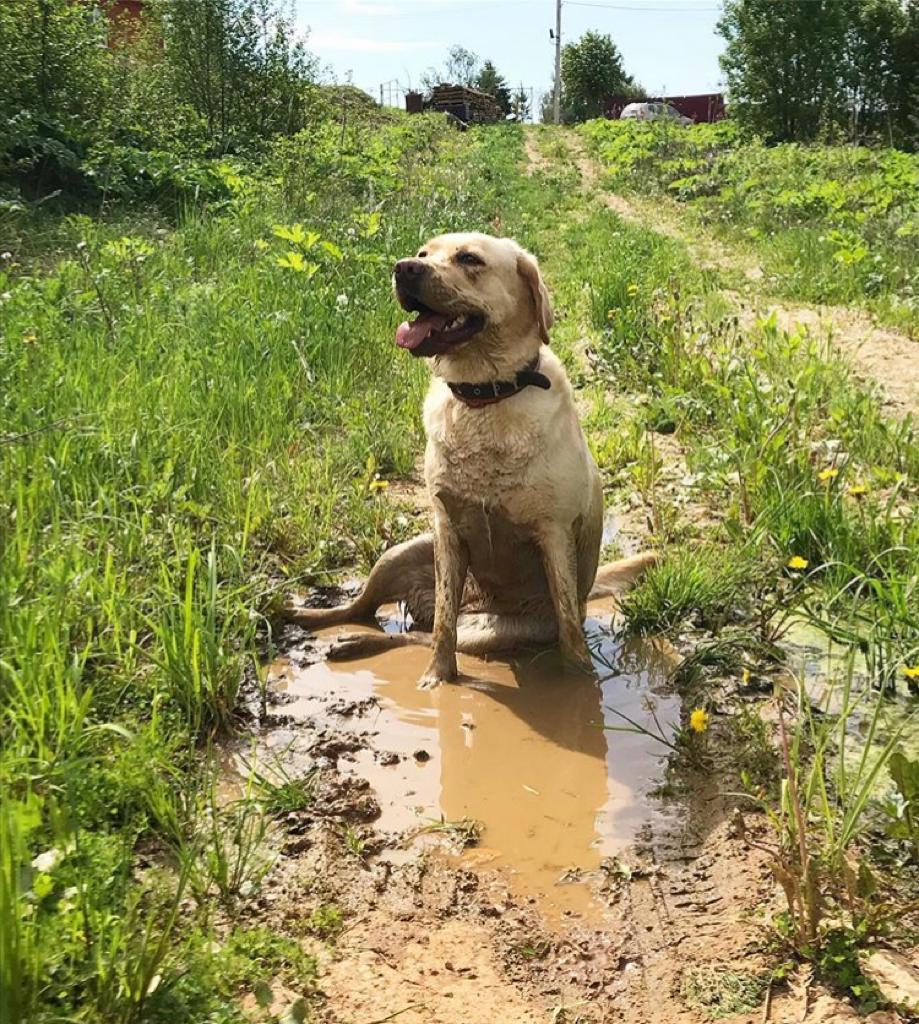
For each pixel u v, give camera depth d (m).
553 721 1.56
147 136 6.36
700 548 2.07
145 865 1.13
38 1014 0.81
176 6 7.81
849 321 4.50
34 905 0.90
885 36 15.34
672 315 3.83
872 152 10.72
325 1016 0.94
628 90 30.28
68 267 3.55
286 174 6.37
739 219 7.70
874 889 1.01
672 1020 0.95
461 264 1.58
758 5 15.27
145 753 1.20
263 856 1.18
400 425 2.85
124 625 1.56
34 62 5.88
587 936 1.07
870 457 2.55
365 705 1.58
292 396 2.86
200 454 2.21
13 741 1.17
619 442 2.80
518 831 1.27
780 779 1.33
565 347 4.12
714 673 1.65
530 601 1.83
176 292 3.47
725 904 1.11
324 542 2.10
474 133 15.80
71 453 2.03
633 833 1.26
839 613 1.79
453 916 1.11
